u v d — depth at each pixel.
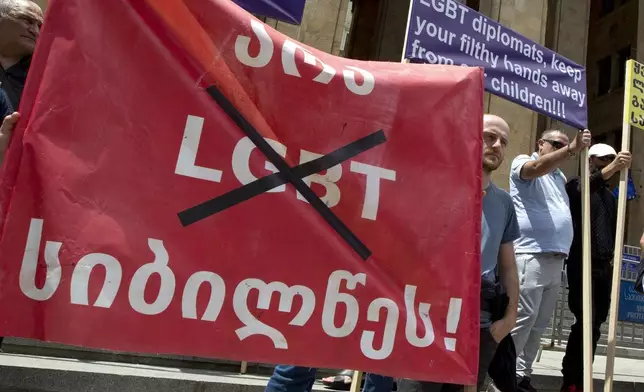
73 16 1.55
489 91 3.46
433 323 1.77
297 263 1.64
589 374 3.31
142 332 1.47
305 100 1.75
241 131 1.65
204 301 1.54
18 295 1.40
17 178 1.44
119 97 1.55
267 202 1.64
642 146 16.98
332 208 1.72
